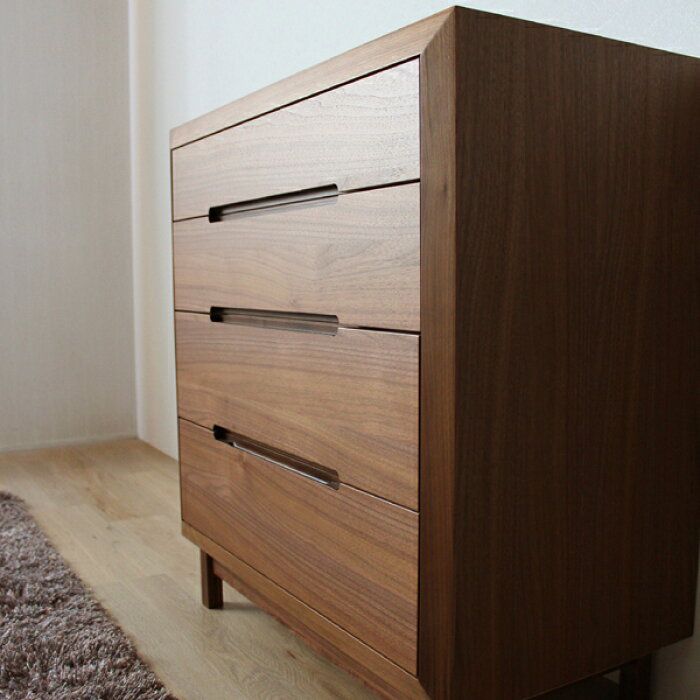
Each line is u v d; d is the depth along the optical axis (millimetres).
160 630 1442
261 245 1191
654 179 984
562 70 877
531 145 860
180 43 2615
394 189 896
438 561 870
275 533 1205
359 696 1217
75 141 2971
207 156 1351
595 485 972
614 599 1014
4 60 2830
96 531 2010
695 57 1022
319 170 1035
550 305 896
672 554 1077
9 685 1213
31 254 2928
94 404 3092
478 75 812
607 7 1158
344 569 1036
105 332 3088
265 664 1318
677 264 1026
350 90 960
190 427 1481
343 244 992
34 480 2516
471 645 879
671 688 1152
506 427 875
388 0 1634
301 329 1120
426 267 854
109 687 1202
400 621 937
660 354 1021
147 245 2961
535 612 932
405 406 900
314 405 1076
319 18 1887
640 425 1011
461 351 831
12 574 1665
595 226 930
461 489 848
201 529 1471
